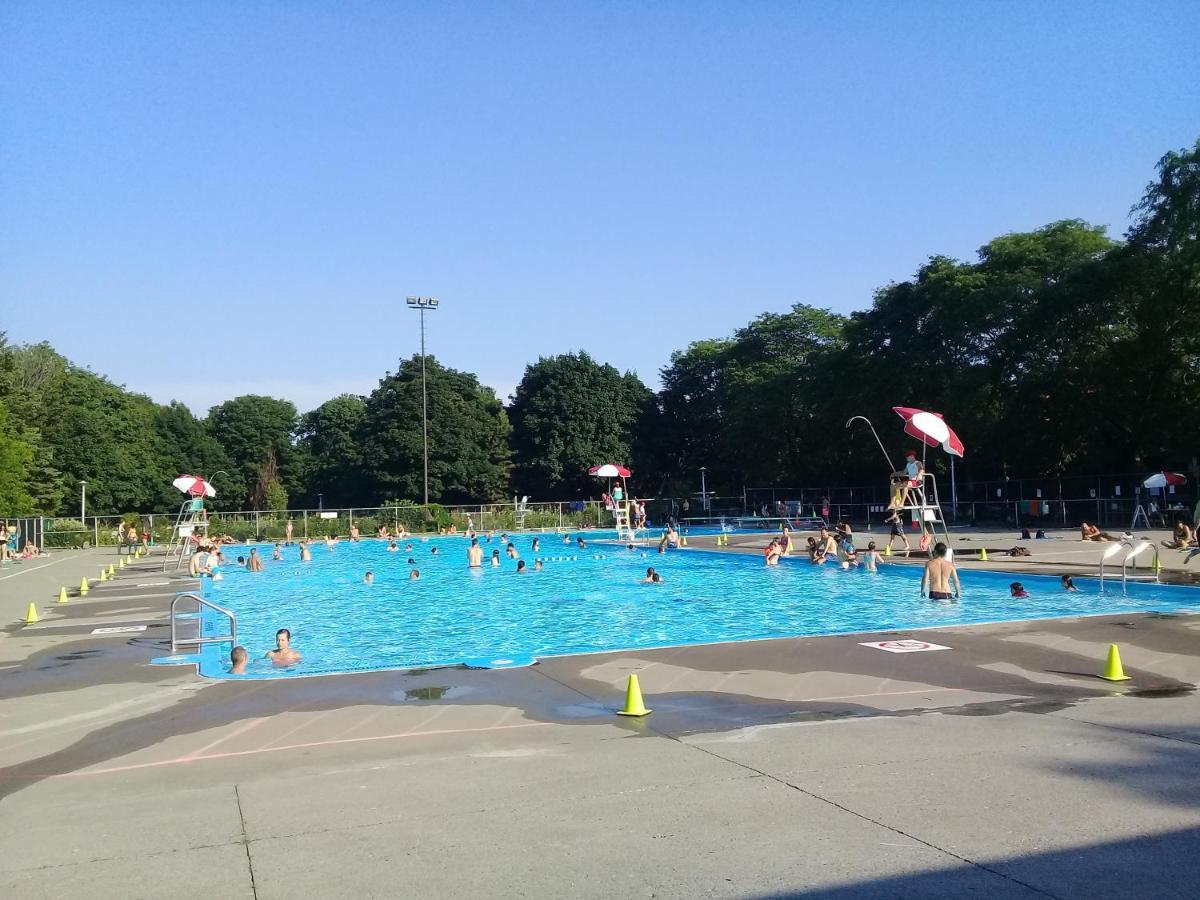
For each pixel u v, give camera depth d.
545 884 5.10
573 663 12.67
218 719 9.84
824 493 62.25
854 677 11.28
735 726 8.93
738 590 25.91
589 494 82.25
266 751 8.44
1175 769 7.08
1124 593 20.11
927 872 5.11
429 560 41.25
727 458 75.25
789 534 44.56
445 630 19.03
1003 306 48.41
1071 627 14.88
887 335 57.81
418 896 4.98
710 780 7.05
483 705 10.17
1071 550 30.45
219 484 88.25
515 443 84.50
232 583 30.73
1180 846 5.43
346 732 9.08
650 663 12.52
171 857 5.71
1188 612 16.70
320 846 5.82
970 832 5.74
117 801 7.02
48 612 21.78
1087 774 6.98
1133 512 39.91
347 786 7.19
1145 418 44.50
